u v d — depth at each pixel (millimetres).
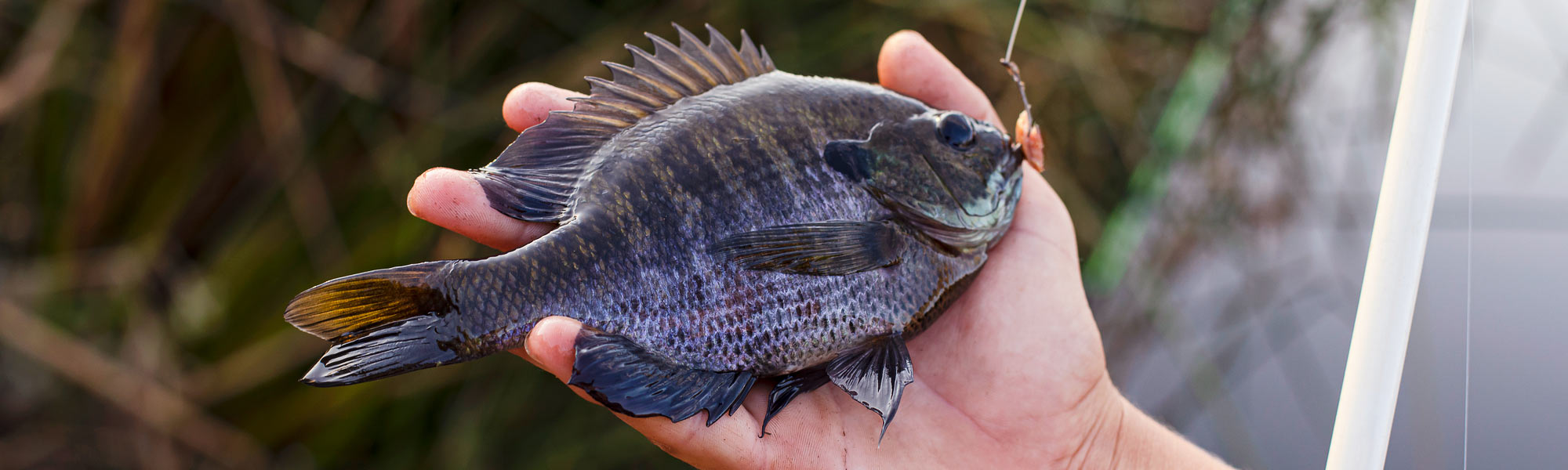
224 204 585
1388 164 435
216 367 556
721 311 429
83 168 564
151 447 562
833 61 608
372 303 413
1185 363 644
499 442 564
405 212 555
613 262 423
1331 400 620
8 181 577
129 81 551
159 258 572
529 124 478
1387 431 434
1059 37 647
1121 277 656
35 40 560
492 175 441
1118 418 510
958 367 489
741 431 440
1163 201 674
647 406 418
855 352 443
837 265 437
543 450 563
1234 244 686
